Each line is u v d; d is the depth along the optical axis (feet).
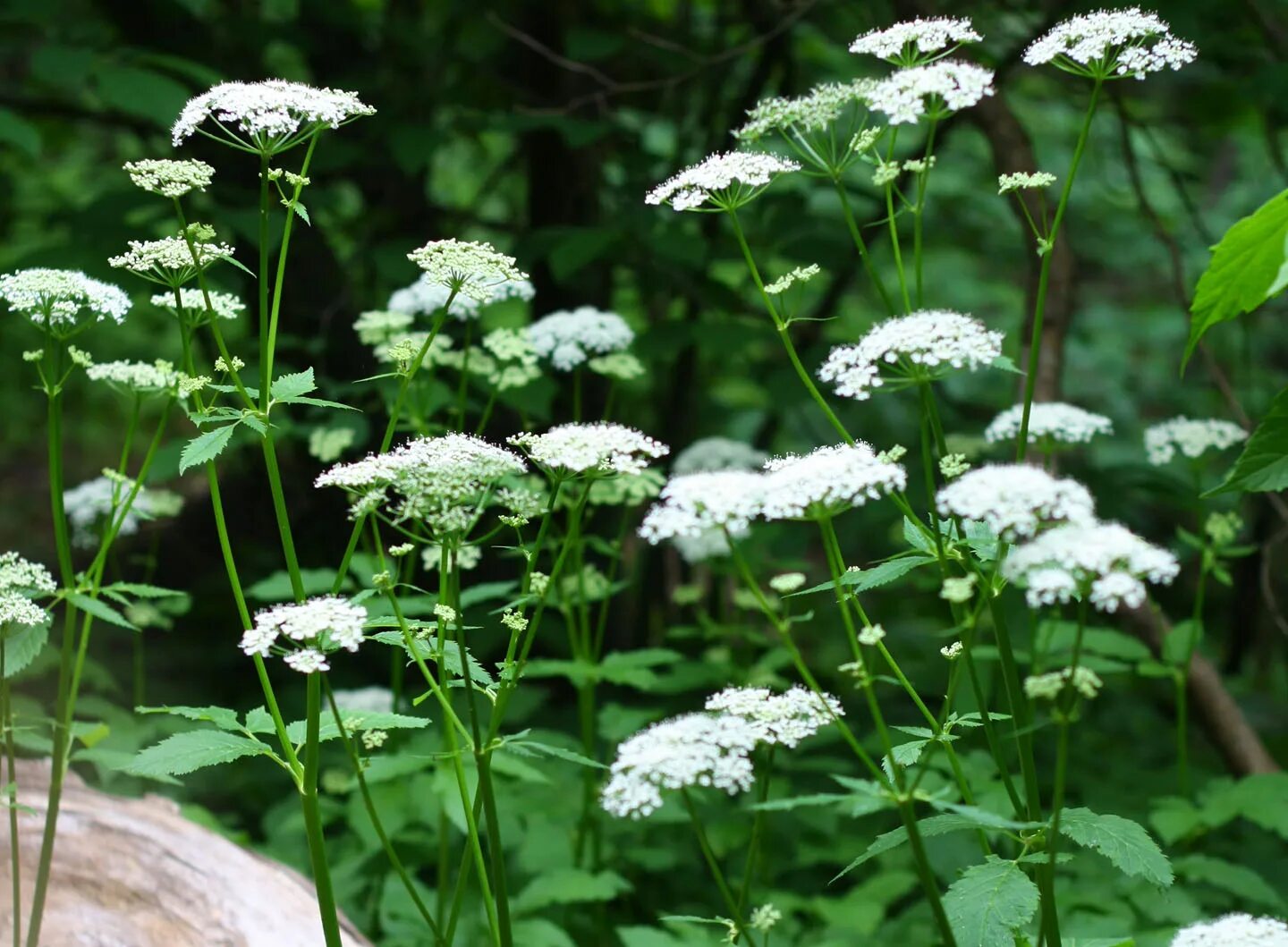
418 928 12.54
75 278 8.06
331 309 18.52
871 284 30.40
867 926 12.50
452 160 27.22
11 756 7.98
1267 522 17.88
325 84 19.99
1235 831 14.93
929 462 6.81
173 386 8.47
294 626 6.32
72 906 9.15
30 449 34.40
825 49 24.40
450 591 7.85
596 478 7.35
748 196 7.57
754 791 14.38
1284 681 21.44
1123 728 18.90
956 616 7.09
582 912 14.07
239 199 16.78
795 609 22.59
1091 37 7.26
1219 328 28.91
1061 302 14.26
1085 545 5.36
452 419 13.28
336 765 15.74
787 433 26.43
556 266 16.11
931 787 13.37
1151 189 29.99
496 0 20.48
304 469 19.66
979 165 27.84
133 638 20.30
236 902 9.62
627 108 22.00
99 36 16.92
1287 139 28.40
